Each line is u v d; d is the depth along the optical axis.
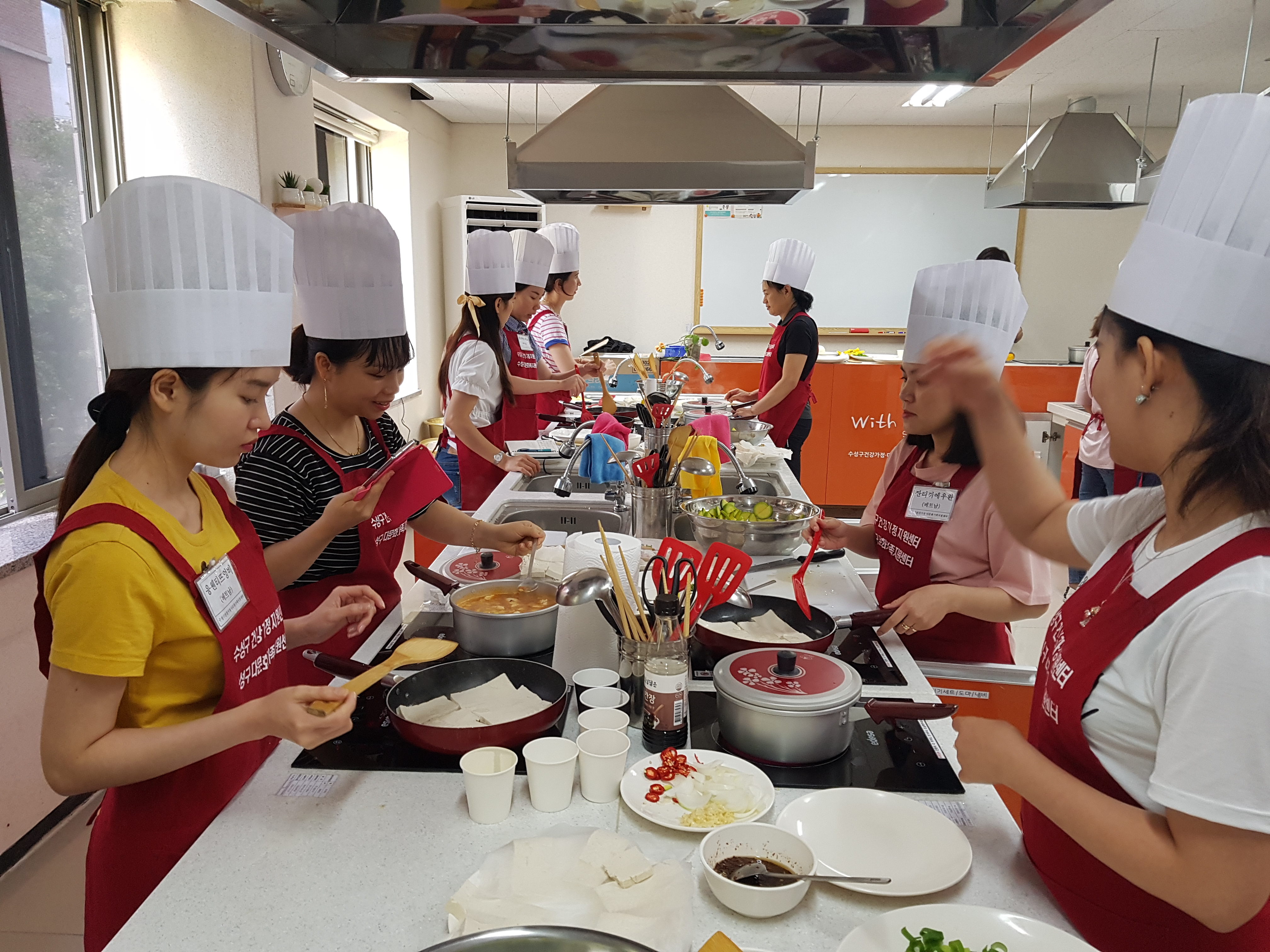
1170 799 0.68
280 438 1.60
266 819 1.00
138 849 1.07
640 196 3.35
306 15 1.54
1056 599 4.18
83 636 0.91
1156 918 0.80
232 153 3.54
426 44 1.69
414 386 6.32
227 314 0.99
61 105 3.09
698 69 1.81
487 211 6.68
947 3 1.50
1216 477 0.72
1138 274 0.75
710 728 1.23
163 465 1.04
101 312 1.00
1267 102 0.68
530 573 1.72
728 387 5.96
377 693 1.29
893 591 1.79
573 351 7.25
